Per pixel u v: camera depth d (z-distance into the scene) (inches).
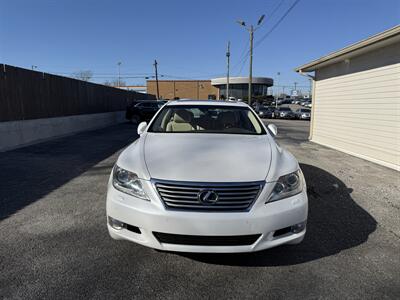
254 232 94.5
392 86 279.3
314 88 472.1
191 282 97.7
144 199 98.2
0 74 337.1
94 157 299.9
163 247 96.3
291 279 100.4
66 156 303.3
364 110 324.2
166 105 174.2
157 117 163.6
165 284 96.3
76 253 113.7
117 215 101.8
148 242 97.0
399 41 268.1
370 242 127.3
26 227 136.1
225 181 95.1
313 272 104.7
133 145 133.8
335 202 177.6
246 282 98.4
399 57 269.0
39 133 413.4
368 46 289.1
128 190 102.5
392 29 247.6
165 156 110.3
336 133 390.9
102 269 103.5
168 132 146.3
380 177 238.2
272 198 98.3
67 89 504.7
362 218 153.6
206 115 162.6
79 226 137.9
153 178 97.9
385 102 288.8
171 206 95.0
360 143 330.6
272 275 102.6
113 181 109.0
